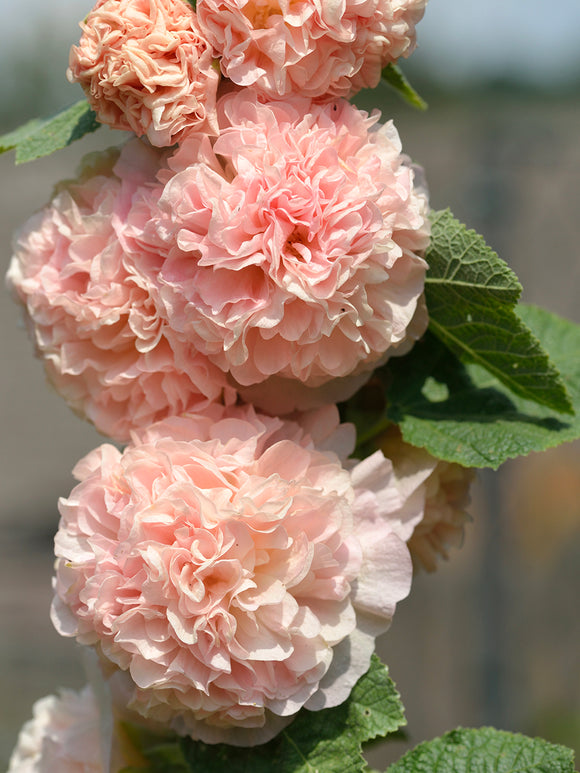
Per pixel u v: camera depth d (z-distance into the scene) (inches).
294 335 23.2
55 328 24.9
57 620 24.0
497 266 24.2
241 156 23.1
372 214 23.1
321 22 23.2
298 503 23.3
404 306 24.0
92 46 23.4
